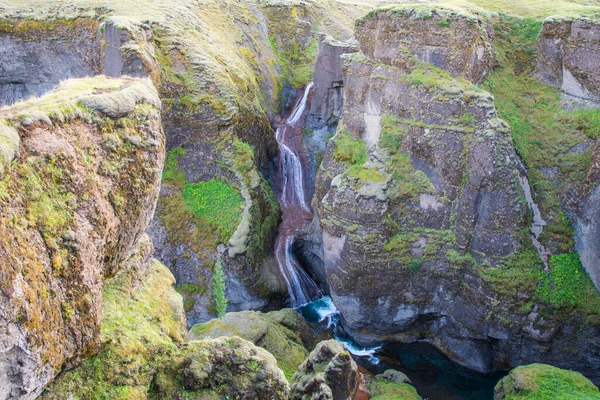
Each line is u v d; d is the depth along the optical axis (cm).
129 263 1205
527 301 2205
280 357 2152
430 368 2452
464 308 2377
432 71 2464
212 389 1110
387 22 2659
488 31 2673
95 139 1011
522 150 2378
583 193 2247
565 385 1884
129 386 991
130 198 1092
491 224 2244
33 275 796
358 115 2844
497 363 2391
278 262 3073
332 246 2547
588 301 2150
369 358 2531
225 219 2947
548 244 2283
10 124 838
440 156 2377
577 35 2466
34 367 795
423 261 2416
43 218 845
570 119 2438
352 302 2530
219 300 2819
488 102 2278
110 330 1028
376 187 2422
